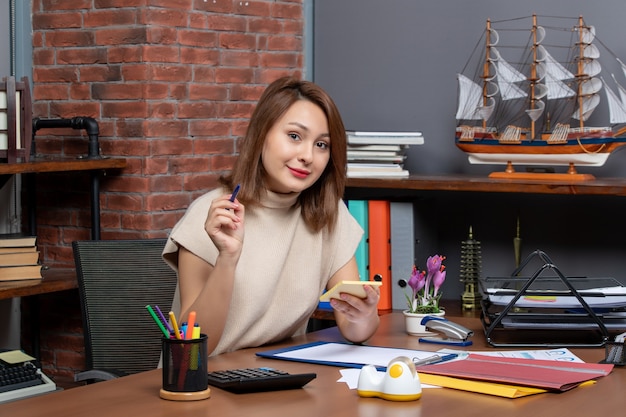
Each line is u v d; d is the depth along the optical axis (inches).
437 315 98.2
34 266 129.0
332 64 153.8
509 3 138.9
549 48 136.4
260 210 91.5
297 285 93.4
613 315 91.9
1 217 149.6
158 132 137.6
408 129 147.8
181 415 64.4
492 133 131.4
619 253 133.4
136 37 136.6
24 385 102.0
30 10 146.9
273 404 67.5
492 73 140.2
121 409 66.0
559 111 134.6
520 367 77.7
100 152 140.7
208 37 142.9
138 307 108.7
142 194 137.3
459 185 125.6
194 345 68.6
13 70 147.0
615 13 131.9
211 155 144.6
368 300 88.2
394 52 148.3
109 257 109.7
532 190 120.8
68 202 146.0
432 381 73.6
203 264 89.5
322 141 88.1
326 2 153.8
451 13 143.3
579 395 70.4
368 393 69.7
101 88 140.3
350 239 98.7
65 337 148.0
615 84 132.5
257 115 88.5
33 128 140.5
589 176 126.5
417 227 135.6
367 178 132.6
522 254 139.9
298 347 88.4
